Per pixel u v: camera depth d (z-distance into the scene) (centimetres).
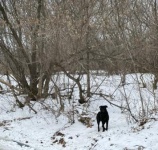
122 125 1075
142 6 1572
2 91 1600
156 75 1386
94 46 1287
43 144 1012
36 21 1246
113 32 1412
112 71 1570
